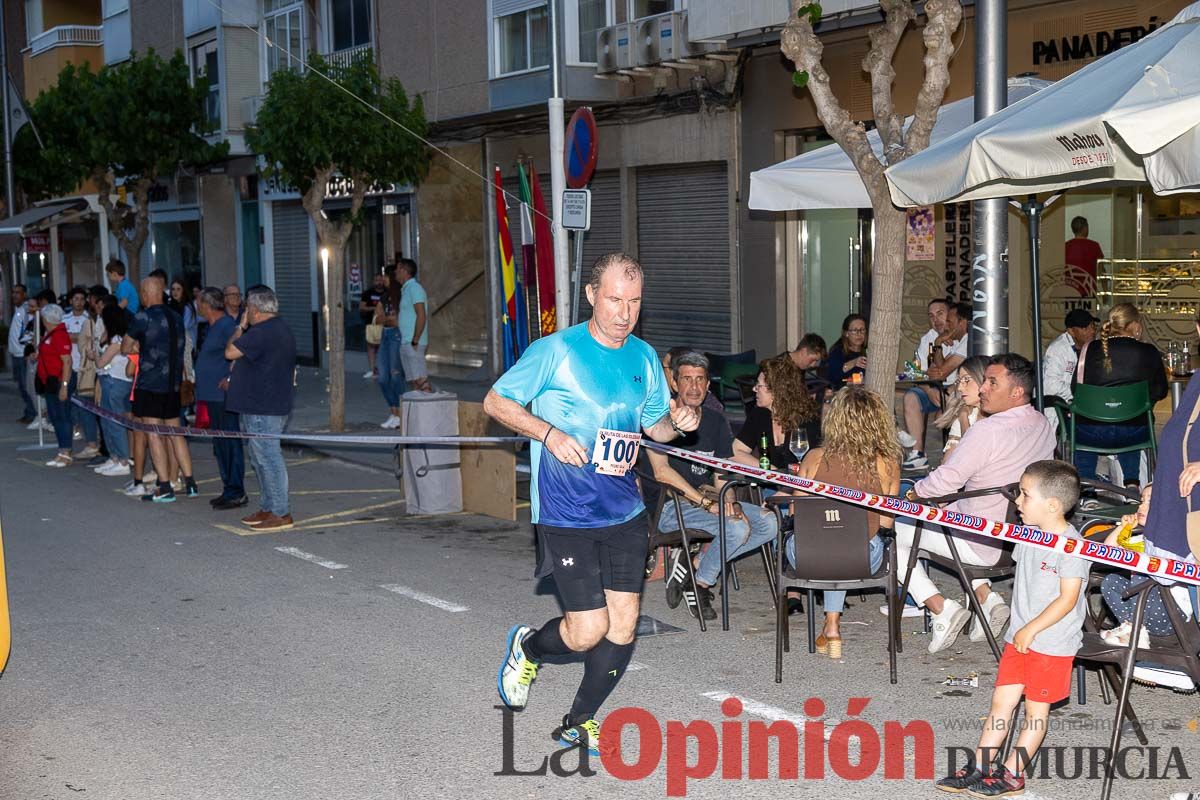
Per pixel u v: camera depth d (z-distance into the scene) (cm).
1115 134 635
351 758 553
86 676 676
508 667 580
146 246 3241
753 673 657
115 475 1370
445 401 1100
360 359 2422
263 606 809
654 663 677
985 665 663
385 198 2325
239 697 636
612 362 530
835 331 1562
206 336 1158
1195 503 559
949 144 754
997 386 673
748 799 503
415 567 907
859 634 728
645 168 1794
